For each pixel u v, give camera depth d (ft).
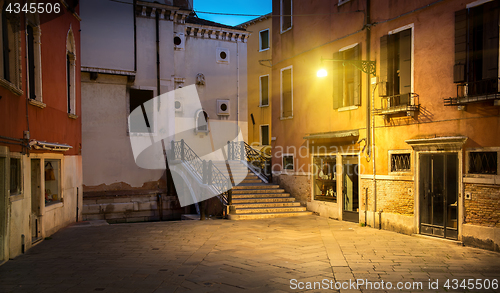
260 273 20.56
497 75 25.82
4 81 22.31
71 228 35.45
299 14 45.73
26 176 26.68
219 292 17.46
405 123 32.12
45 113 31.55
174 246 27.48
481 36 26.86
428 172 30.35
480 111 26.43
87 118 52.95
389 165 33.60
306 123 44.70
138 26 55.93
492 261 23.00
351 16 38.06
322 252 25.55
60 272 20.71
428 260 23.32
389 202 33.71
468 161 27.20
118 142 54.44
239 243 28.48
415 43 31.42
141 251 25.88
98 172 53.11
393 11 33.50
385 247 26.99
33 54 30.09
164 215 54.70
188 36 62.08
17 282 18.92
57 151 34.50
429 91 30.14
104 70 52.85
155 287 18.13
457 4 28.19
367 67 34.83
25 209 26.30
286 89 48.65
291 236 31.12
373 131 35.17
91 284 18.60
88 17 52.95
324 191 42.32
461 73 27.09
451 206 28.53
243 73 65.98
